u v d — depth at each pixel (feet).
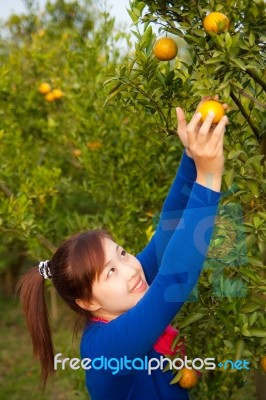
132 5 5.66
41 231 11.73
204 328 6.01
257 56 5.16
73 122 14.33
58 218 12.21
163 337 5.72
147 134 11.12
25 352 18.70
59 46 15.78
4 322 21.15
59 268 5.78
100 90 12.01
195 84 5.11
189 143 4.66
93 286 5.59
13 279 22.21
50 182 11.81
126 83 5.79
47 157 14.98
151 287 5.00
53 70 15.24
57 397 14.96
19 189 12.31
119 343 5.14
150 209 11.21
